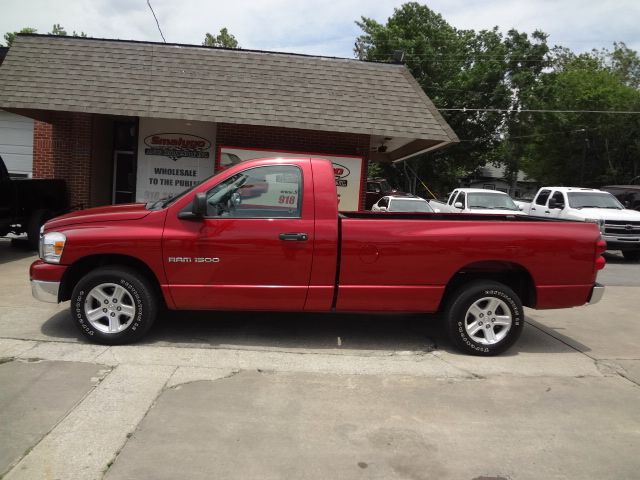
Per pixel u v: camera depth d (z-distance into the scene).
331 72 12.62
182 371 4.82
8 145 15.72
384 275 5.44
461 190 18.17
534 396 4.62
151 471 3.23
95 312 5.38
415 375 5.01
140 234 5.27
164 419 3.89
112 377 4.60
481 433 3.90
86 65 11.73
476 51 40.06
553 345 6.21
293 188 5.44
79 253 5.29
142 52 12.17
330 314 7.02
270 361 5.20
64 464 3.26
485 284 5.56
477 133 38.81
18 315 6.32
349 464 3.40
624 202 18.03
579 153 40.56
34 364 4.82
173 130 13.79
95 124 13.34
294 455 3.48
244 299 5.40
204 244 5.29
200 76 11.96
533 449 3.69
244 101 11.69
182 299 5.38
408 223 5.46
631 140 38.19
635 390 4.86
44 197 11.58
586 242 5.62
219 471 3.26
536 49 39.66
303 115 11.68
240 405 4.19
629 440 3.88
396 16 39.38
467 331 5.57
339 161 12.69
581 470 3.44
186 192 5.48
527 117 40.81
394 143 14.38
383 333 6.30
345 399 4.39
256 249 5.31
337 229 5.38
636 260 14.83
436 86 37.25
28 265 9.55
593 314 7.91
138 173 13.85
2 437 3.55
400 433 3.84
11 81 11.24
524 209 18.88
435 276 5.48
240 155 12.45
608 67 46.69
